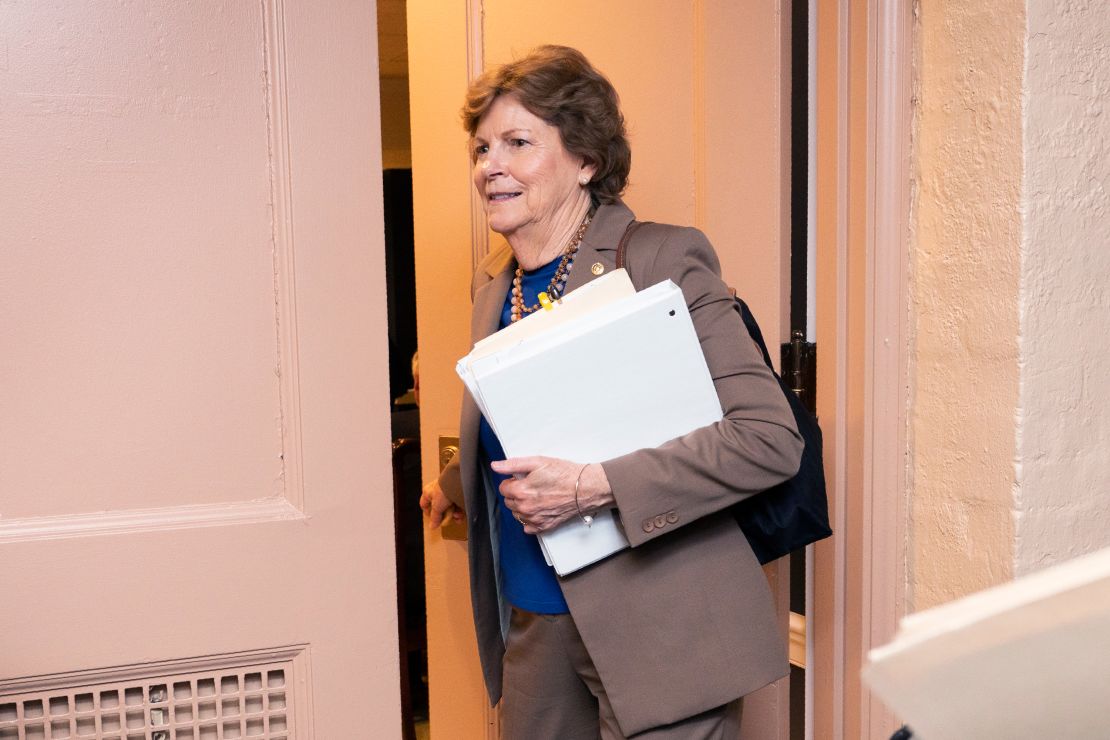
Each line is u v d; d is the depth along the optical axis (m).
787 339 1.79
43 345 1.14
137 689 1.21
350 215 1.23
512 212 1.44
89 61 1.14
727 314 1.35
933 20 1.56
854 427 1.70
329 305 1.23
